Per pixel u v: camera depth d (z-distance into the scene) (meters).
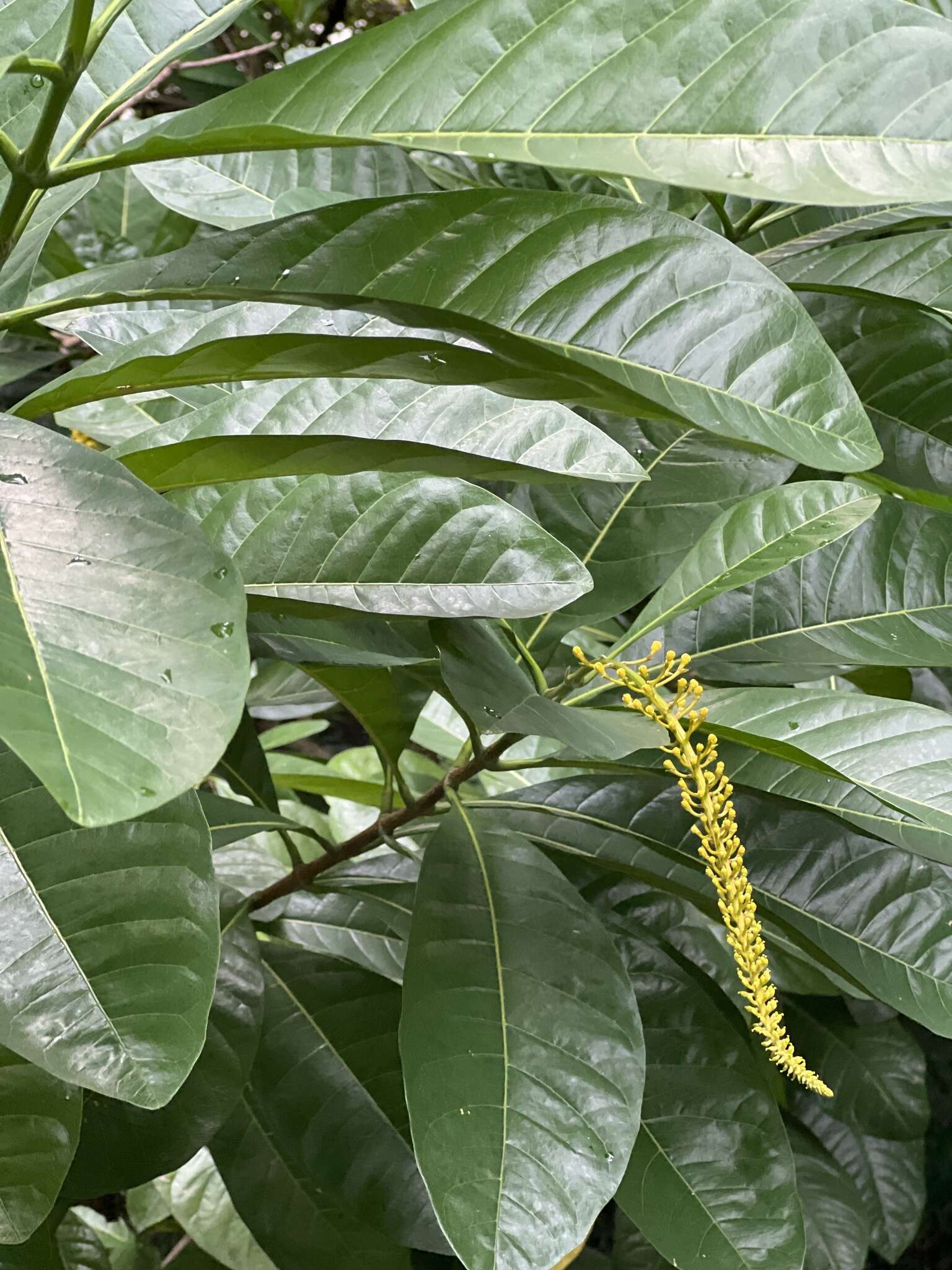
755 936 1.11
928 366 1.37
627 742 1.09
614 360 0.97
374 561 1.15
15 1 1.12
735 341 0.96
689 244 0.98
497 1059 1.12
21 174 0.97
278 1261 1.31
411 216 0.99
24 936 1.00
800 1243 1.18
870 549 1.27
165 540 0.90
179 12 1.13
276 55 2.57
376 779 1.79
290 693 1.50
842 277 1.42
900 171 0.89
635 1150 1.21
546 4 0.91
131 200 2.00
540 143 0.91
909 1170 1.55
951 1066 2.41
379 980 1.35
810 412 0.96
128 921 1.01
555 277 0.98
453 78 0.91
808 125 0.90
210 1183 1.53
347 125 0.92
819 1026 1.54
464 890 1.19
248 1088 1.34
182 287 0.98
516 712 1.09
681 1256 1.17
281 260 1.00
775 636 1.27
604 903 1.41
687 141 0.90
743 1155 1.21
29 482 0.91
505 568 1.14
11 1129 1.07
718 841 1.12
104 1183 1.20
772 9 0.90
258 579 1.15
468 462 1.02
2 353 1.69
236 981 1.26
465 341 1.10
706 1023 1.26
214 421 1.14
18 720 0.75
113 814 0.70
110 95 1.12
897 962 1.21
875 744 1.11
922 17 0.90
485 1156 1.08
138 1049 0.98
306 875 1.34
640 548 1.29
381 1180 1.28
